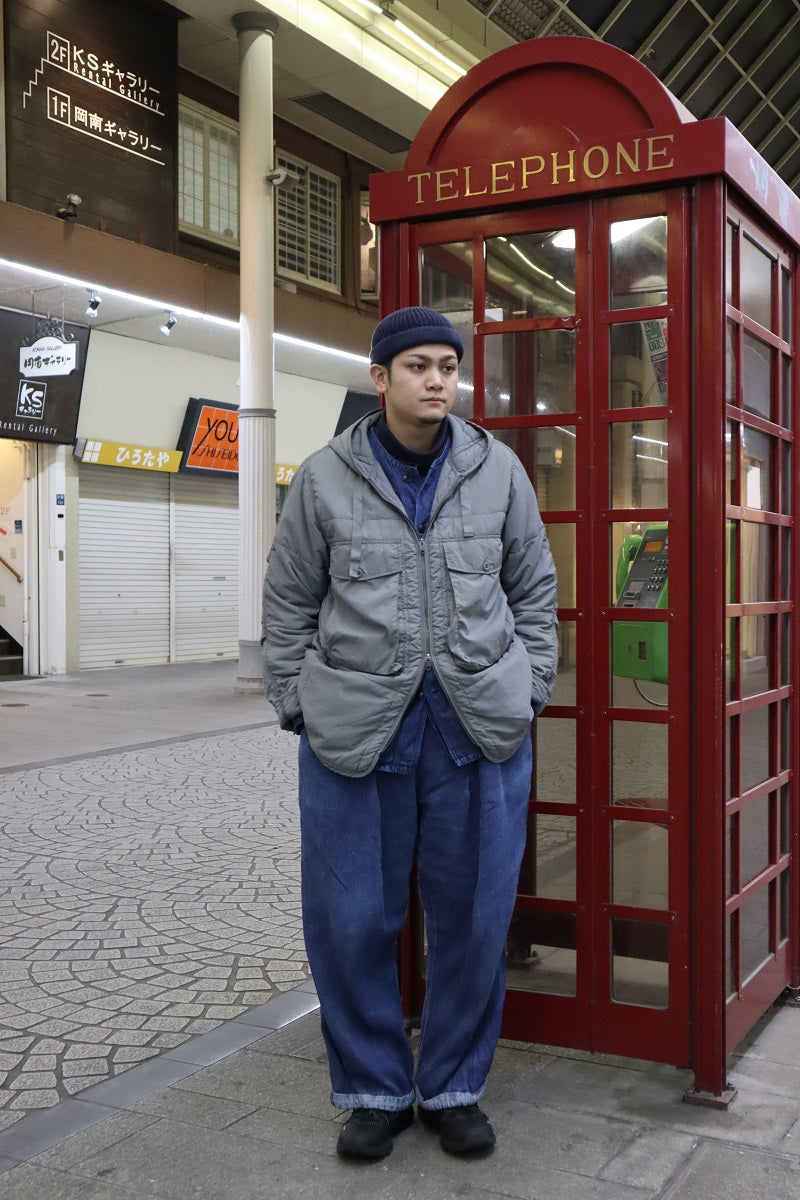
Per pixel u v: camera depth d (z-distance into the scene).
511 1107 2.80
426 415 2.54
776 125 19.72
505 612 2.61
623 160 2.88
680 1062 2.91
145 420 14.85
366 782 2.56
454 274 3.22
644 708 2.95
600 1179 2.44
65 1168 2.54
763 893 3.35
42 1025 3.50
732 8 16.81
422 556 2.54
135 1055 3.25
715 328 2.81
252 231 12.15
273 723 10.45
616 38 16.12
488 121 3.08
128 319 13.58
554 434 3.09
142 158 13.64
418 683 2.52
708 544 2.83
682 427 2.86
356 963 2.57
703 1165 2.50
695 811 2.87
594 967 3.01
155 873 5.34
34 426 13.19
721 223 2.80
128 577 15.00
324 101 15.84
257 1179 2.48
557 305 3.06
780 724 3.47
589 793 3.02
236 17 12.15
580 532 3.02
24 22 12.12
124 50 13.29
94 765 8.24
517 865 2.62
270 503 12.38
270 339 12.29
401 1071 2.65
